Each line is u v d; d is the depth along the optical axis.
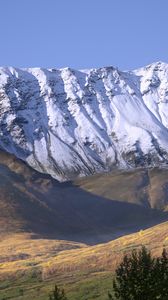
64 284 99.00
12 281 107.12
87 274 104.56
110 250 120.94
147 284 40.53
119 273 41.72
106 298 82.44
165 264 41.78
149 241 124.56
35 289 98.50
